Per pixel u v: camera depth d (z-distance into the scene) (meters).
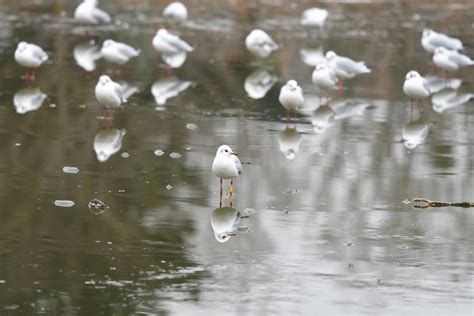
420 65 29.95
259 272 12.35
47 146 18.97
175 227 14.18
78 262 12.57
